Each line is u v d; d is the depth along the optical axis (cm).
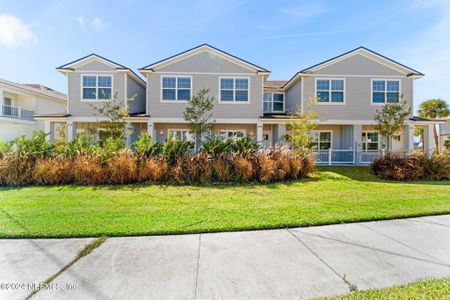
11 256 349
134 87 1788
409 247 385
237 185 892
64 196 707
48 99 2423
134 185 871
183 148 990
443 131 2566
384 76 1702
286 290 272
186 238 419
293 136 1326
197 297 260
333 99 1702
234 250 373
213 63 1645
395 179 1066
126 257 348
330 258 348
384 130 1452
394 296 258
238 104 1650
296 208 593
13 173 869
